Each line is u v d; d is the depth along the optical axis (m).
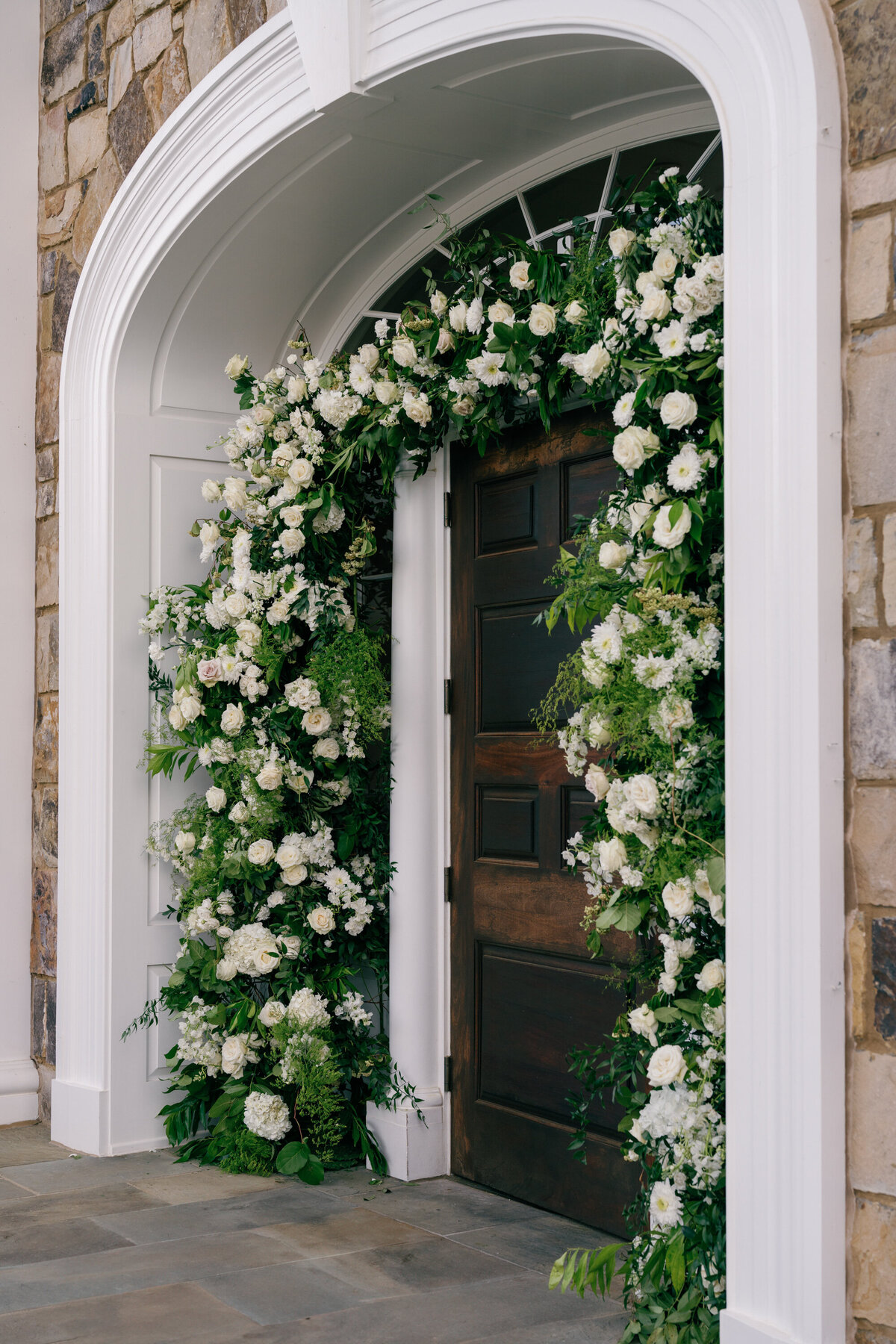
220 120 3.56
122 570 4.06
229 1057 3.72
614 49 2.80
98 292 4.07
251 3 3.54
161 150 3.75
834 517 2.15
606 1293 2.78
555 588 3.43
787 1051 2.15
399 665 3.83
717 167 3.05
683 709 2.44
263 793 3.75
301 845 3.78
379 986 3.99
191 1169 3.79
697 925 2.55
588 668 2.63
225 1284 2.86
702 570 2.57
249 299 4.05
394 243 3.92
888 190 2.11
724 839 2.46
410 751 3.78
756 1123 2.21
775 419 2.21
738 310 2.29
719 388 2.55
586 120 3.24
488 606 3.67
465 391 3.37
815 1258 2.08
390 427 3.54
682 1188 2.47
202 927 3.83
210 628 4.03
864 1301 2.08
